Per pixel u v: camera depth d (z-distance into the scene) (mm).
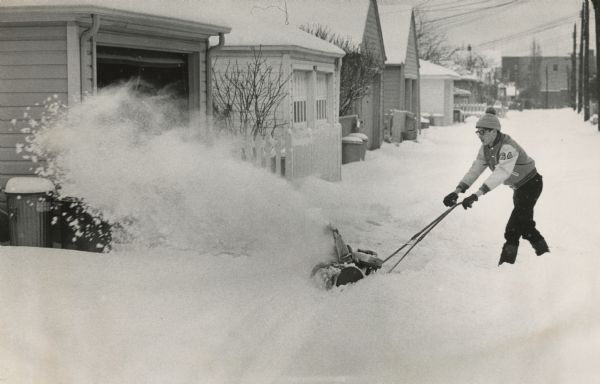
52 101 8695
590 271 6895
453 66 68500
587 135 31672
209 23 10727
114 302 5934
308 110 16938
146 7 9359
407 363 4840
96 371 4652
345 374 4668
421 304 5871
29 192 8000
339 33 24078
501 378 4621
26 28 8680
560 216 11125
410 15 31781
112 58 9539
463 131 38875
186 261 7359
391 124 28609
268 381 4555
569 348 5074
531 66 148375
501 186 15141
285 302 6047
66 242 8375
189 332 5336
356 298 6031
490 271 6883
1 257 7062
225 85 15062
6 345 5008
